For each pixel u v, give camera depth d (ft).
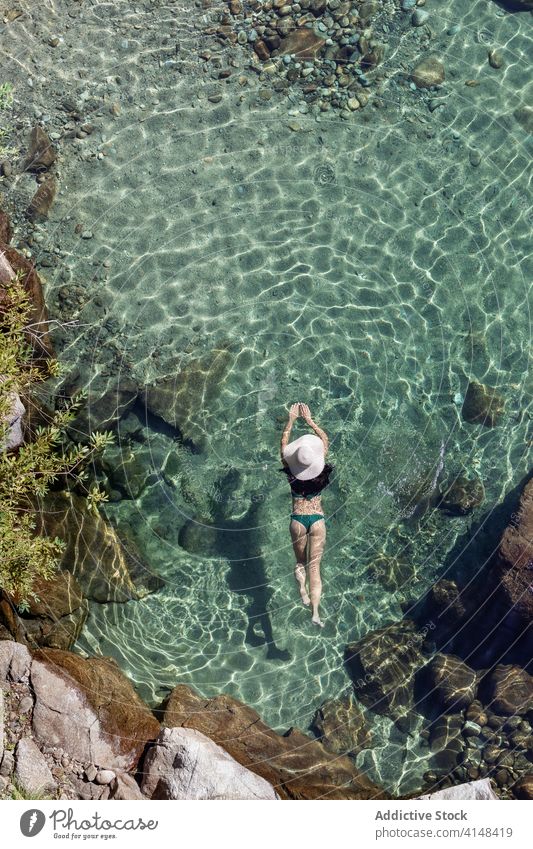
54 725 18.70
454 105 28.73
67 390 25.00
